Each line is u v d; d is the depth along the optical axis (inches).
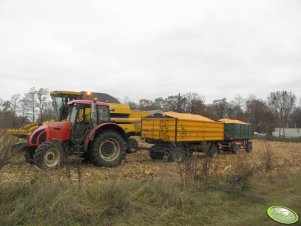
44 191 231.0
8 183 248.7
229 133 786.2
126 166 478.6
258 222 248.4
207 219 247.3
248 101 3528.5
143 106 3410.4
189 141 591.2
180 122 558.9
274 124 3127.5
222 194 307.4
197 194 294.0
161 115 635.5
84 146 458.9
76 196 237.9
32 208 213.3
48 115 631.2
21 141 466.6
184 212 255.3
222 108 3262.8
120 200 244.8
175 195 272.5
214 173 357.1
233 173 353.7
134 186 289.4
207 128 648.4
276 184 382.9
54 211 213.6
